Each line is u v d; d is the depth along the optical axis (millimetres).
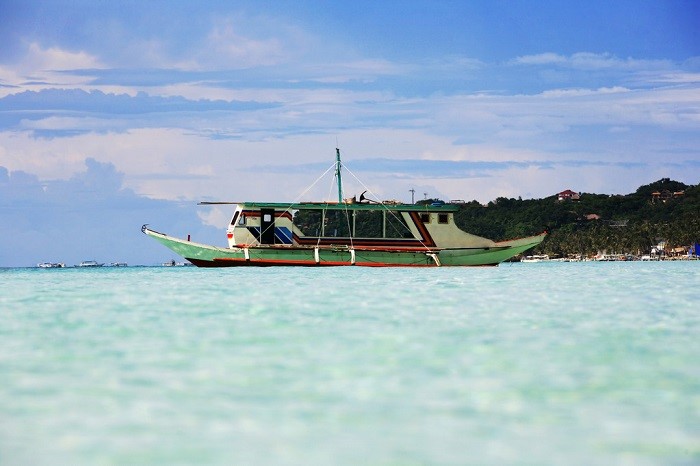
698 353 21328
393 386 17312
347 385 17438
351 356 20906
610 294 42250
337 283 50750
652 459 12805
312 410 15398
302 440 13641
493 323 28000
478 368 19281
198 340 23812
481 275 63688
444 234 71625
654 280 59188
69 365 19750
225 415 15070
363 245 70188
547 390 16922
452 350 21844
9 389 17141
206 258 69062
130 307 34469
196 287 48031
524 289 45969
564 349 22000
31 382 17812
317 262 69562
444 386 17328
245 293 42219
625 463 12641
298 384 17531
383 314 31109
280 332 25609
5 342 23547
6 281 61906
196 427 14352
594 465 12555
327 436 13852
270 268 72000
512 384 17516
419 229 71250
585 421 14703
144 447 13312
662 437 13820
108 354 21344
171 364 19859
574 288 47562
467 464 12570
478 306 34500
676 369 19094
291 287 46969
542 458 12828
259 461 12703
